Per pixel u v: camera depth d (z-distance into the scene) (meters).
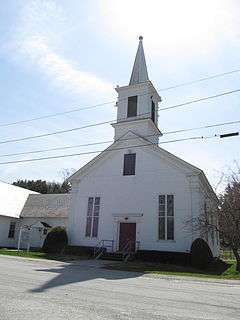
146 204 28.38
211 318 7.64
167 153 28.44
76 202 31.47
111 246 28.70
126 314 7.50
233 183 28.14
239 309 8.98
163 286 13.38
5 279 11.84
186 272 21.20
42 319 6.62
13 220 40.69
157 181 28.45
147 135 31.14
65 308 7.74
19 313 6.98
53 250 29.50
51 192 72.12
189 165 27.39
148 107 32.28
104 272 17.75
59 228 30.52
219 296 11.24
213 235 33.41
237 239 26.14
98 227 29.78
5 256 24.14
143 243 27.55
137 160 29.84
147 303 9.07
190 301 9.85
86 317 6.98
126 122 32.19
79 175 32.16
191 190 26.97
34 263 20.48
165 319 7.25
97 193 30.78
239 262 25.78
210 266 24.34
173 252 25.88
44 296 9.06
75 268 18.95
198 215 26.25
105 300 9.14
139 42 36.28
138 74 34.31
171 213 27.30
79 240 30.23
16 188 45.50
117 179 30.23
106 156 31.28
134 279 15.36
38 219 40.12
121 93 33.72
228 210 26.95
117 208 29.47
